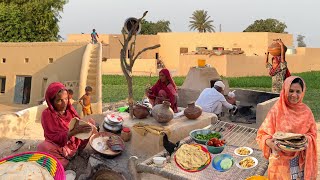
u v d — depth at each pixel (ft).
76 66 50.78
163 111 22.50
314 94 69.67
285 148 12.79
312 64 137.28
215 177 16.66
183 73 112.98
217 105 29.40
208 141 19.44
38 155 11.06
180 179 16.43
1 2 100.94
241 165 17.74
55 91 19.60
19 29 89.86
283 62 32.86
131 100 24.14
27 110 30.09
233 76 107.76
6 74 58.18
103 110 41.55
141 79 99.66
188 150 18.11
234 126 24.12
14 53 57.52
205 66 38.88
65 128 20.04
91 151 21.66
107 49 140.36
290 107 13.66
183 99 38.04
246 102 38.04
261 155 19.02
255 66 113.60
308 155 13.26
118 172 19.39
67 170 20.01
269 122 13.87
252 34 144.05
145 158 21.01
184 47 157.99
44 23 93.81
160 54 163.22
